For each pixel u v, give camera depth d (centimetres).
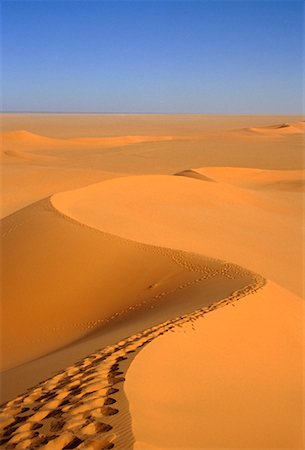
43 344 1470
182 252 1844
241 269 1627
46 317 1636
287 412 806
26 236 2139
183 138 10969
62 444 607
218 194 3700
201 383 838
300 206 3875
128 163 6819
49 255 1942
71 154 7781
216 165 6831
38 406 739
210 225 2914
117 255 1886
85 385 763
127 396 704
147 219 2780
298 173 5412
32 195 4056
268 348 1089
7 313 1678
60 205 2550
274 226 3138
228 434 680
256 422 743
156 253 1858
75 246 1969
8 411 748
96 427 630
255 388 880
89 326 1528
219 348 1008
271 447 684
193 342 991
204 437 654
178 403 737
